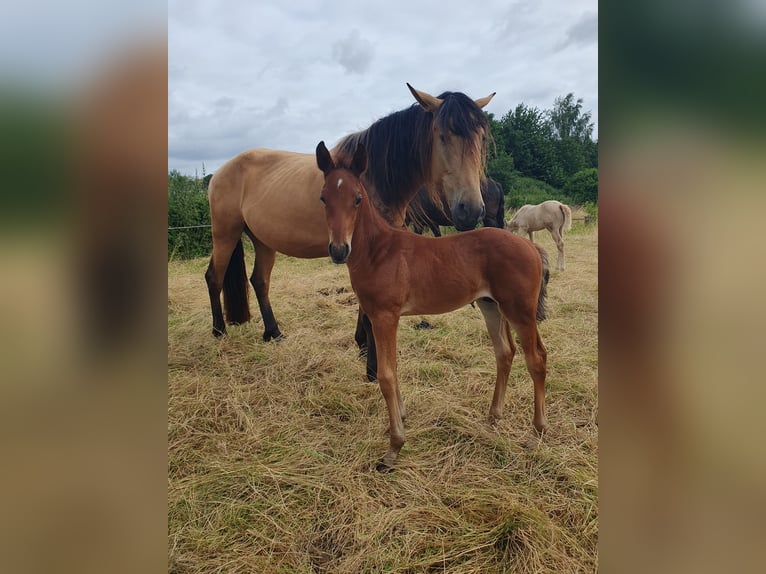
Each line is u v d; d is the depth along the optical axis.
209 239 8.74
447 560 1.72
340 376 3.29
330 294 5.65
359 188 2.25
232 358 3.68
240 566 1.71
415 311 2.42
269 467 2.27
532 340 2.37
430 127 3.08
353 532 1.87
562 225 7.09
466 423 2.60
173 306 5.09
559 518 1.92
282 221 3.50
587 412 2.73
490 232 2.38
